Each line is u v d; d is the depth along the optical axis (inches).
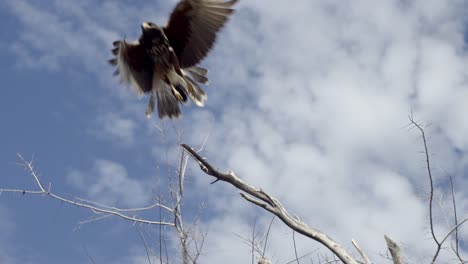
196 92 231.8
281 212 225.5
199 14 229.6
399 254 214.4
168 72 231.6
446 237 212.7
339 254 218.1
